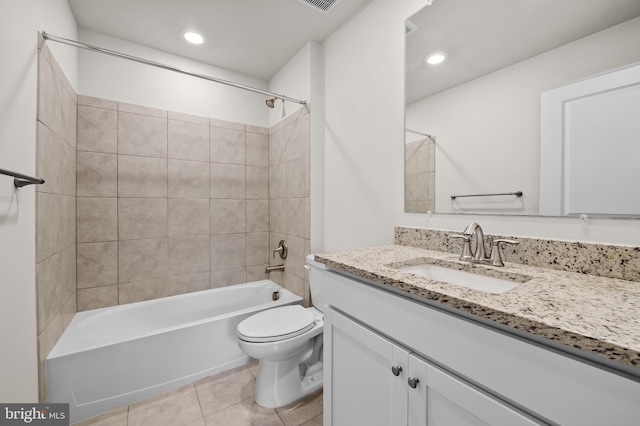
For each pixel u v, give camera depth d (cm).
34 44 118
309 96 202
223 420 138
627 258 77
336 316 101
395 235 145
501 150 106
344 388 98
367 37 164
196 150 229
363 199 169
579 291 66
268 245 264
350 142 179
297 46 210
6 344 94
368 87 164
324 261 106
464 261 102
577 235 88
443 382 64
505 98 105
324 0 158
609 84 81
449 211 124
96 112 191
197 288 231
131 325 195
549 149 93
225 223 244
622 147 79
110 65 196
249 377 173
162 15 175
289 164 231
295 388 154
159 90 214
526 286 71
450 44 122
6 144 96
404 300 74
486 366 56
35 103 118
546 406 48
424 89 133
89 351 139
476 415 58
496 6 108
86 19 179
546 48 94
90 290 191
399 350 75
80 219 187
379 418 83
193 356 169
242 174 252
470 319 61
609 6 81
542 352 49
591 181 85
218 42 205
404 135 143
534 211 98
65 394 133
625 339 42
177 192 222
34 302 117
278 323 156
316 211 206
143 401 151
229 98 245
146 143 209
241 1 164
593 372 43
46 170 130
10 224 97
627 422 41
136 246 206
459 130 119
